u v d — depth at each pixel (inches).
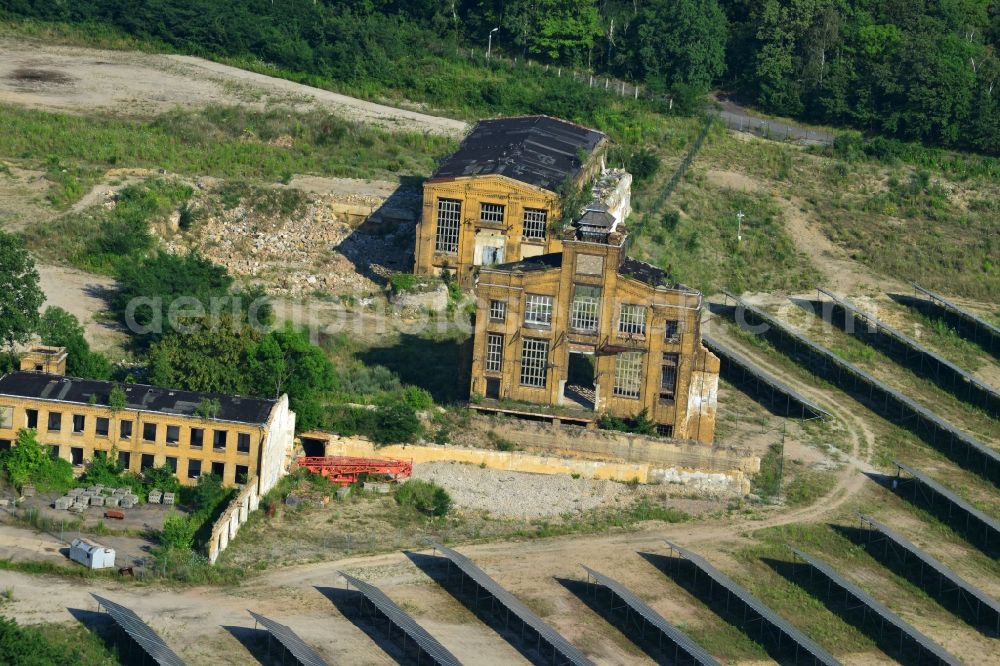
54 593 7647.6
